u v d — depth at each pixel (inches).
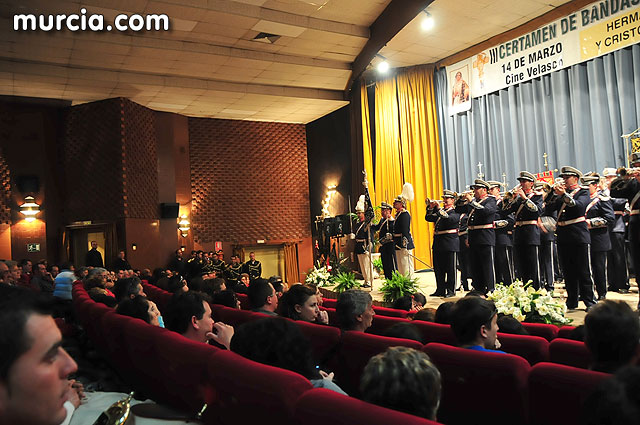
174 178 611.2
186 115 633.0
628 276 298.5
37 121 543.2
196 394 78.8
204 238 634.8
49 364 32.6
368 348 96.0
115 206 533.6
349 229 581.9
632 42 389.1
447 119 544.7
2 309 31.4
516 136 476.4
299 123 698.8
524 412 73.5
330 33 457.4
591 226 264.2
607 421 32.8
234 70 514.3
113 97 540.1
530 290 180.2
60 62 462.9
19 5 362.6
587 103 426.9
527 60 462.6
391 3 420.8
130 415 89.2
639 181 226.4
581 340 109.5
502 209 305.7
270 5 416.8
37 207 528.4
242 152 663.8
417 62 552.1
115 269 498.0
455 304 100.1
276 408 58.9
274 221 672.4
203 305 110.3
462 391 80.1
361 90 583.8
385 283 325.7
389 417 46.7
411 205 555.5
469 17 446.6
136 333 102.6
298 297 139.1
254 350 76.0
